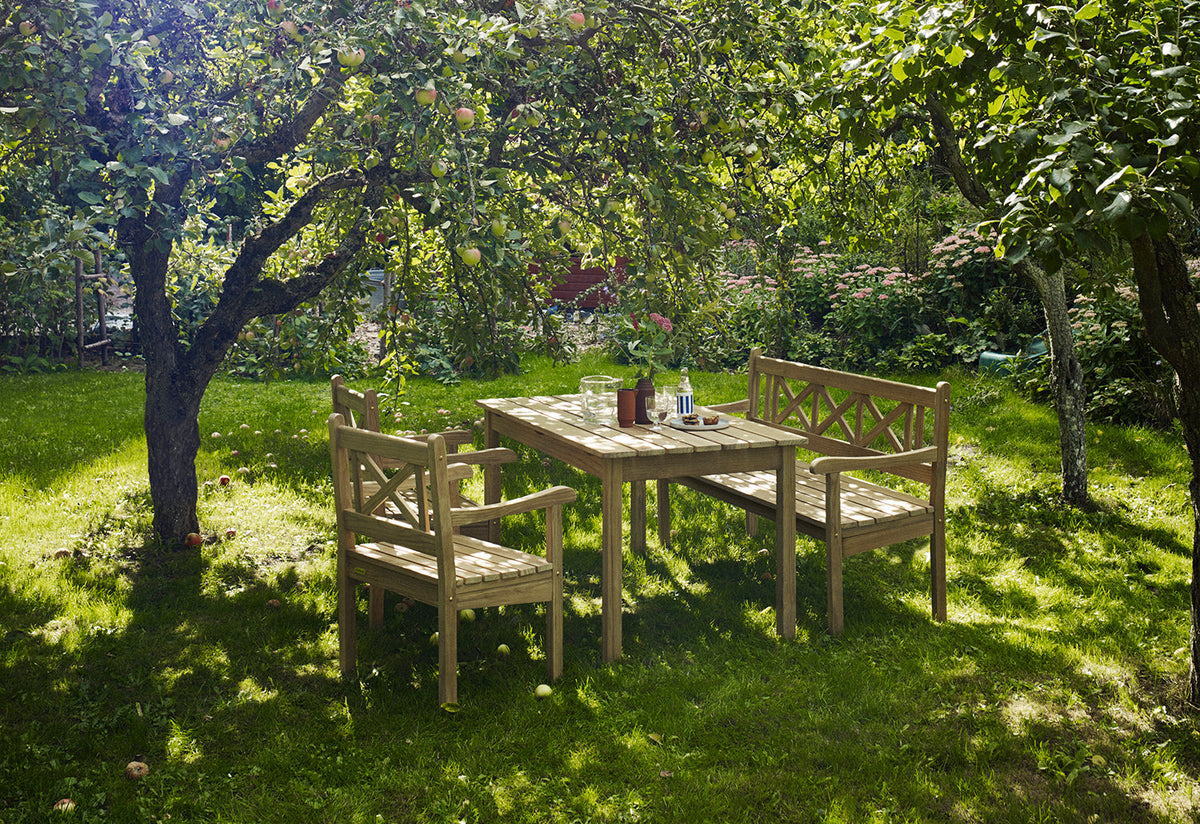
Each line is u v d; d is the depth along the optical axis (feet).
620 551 12.35
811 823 9.05
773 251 15.20
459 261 16.30
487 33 11.02
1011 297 34.04
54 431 24.48
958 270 35.29
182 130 11.82
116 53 10.85
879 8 11.14
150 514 17.30
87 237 10.32
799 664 12.39
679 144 12.87
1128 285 25.23
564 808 9.19
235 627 13.15
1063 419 18.75
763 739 10.53
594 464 12.48
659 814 9.12
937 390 13.67
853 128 12.62
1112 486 19.86
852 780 9.73
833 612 13.26
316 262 18.40
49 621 13.07
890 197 17.92
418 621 13.64
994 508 18.79
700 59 13.30
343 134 13.91
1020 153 9.23
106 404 28.89
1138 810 9.20
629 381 14.37
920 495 19.38
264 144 14.46
